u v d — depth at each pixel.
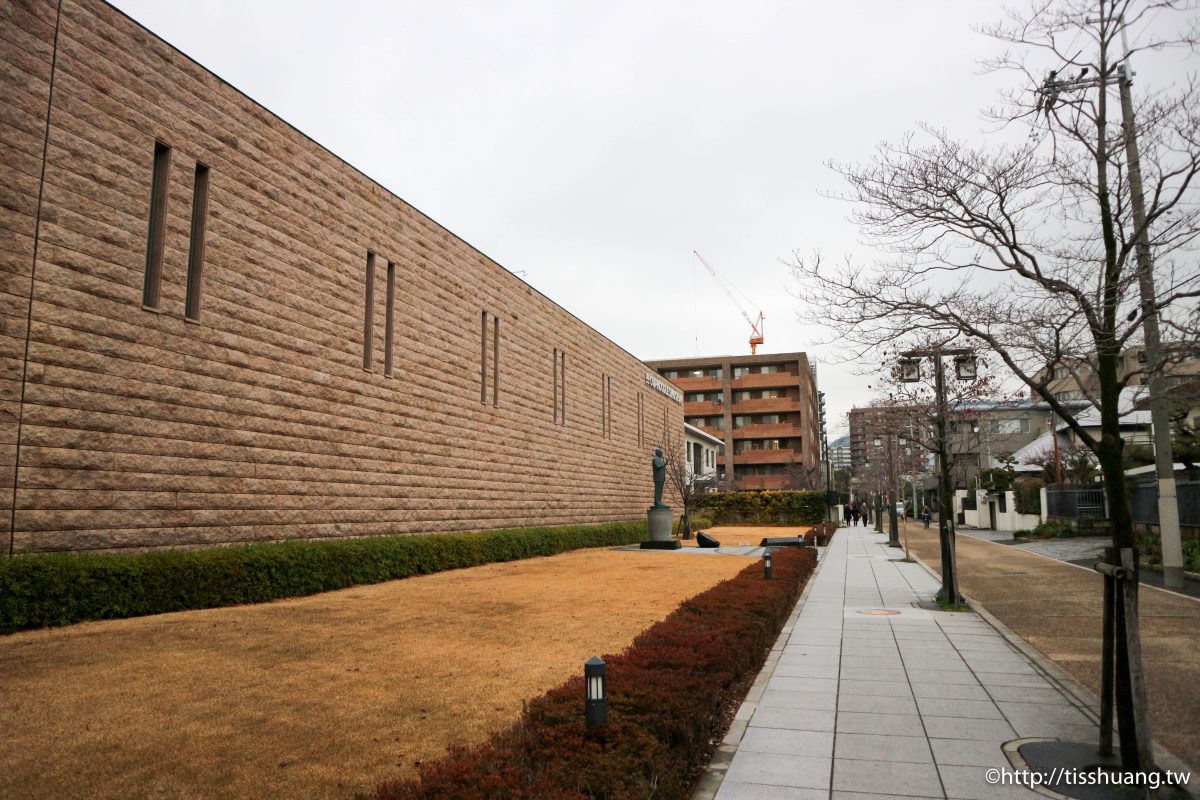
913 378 14.64
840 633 11.66
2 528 10.23
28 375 10.65
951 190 7.04
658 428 45.94
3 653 8.59
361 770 5.35
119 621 10.66
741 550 28.61
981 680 8.60
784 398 81.06
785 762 5.98
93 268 11.62
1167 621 11.65
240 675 7.90
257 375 14.78
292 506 15.54
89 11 11.81
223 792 4.96
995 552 27.42
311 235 16.55
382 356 19.00
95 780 5.12
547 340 29.88
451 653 9.12
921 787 5.44
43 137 11.02
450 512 21.73
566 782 4.28
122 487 11.93
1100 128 6.44
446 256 22.28
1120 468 5.95
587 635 10.30
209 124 14.00
